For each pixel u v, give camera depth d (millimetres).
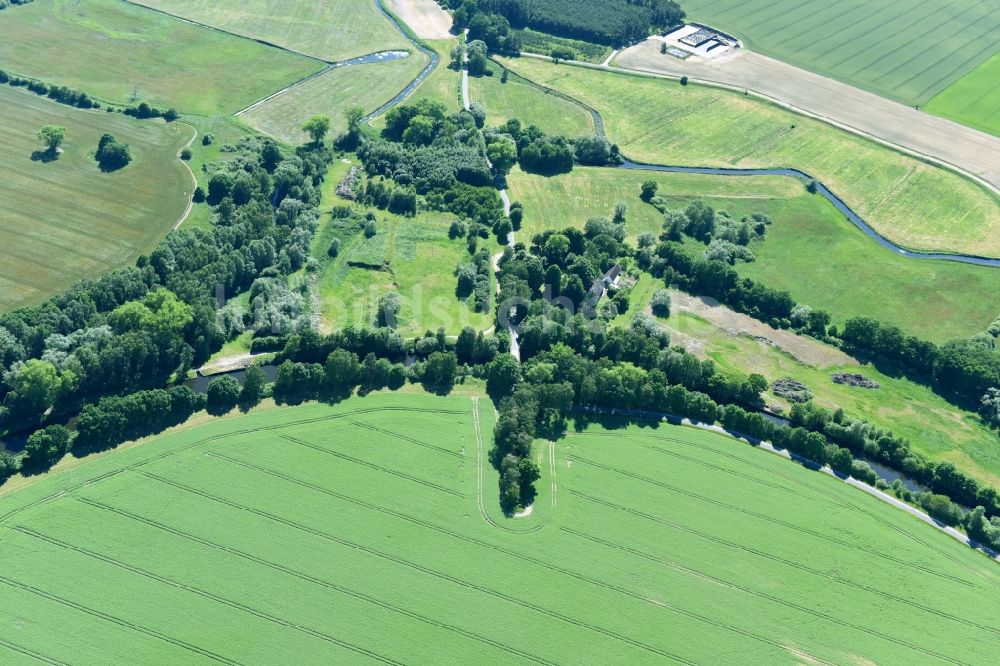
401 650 196125
